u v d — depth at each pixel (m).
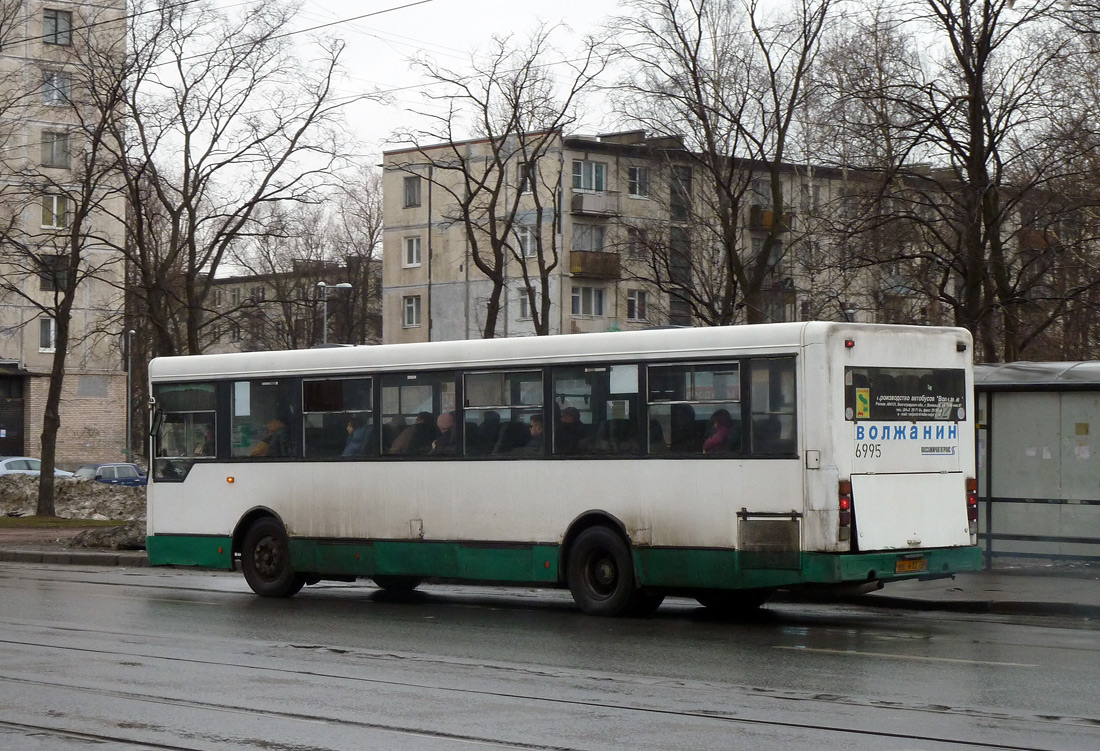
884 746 7.98
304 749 8.05
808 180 37.72
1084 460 18.30
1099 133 23.66
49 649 12.45
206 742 8.27
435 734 8.44
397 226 66.62
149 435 19.09
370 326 80.31
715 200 42.16
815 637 13.20
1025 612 15.45
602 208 59.31
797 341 13.66
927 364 14.30
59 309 37.47
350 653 12.14
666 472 14.43
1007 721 8.72
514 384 15.69
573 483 15.11
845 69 30.33
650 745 8.05
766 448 13.78
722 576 13.98
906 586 17.20
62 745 8.24
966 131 23.55
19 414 63.38
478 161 62.03
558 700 9.61
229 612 15.88
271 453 17.89
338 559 17.11
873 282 30.41
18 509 41.41
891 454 13.89
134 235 36.38
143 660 11.73
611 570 14.89
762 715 8.97
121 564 25.06
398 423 16.69
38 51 54.28
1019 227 24.81
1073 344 30.66
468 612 15.94
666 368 14.52
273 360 17.95
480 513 15.84
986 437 19.02
